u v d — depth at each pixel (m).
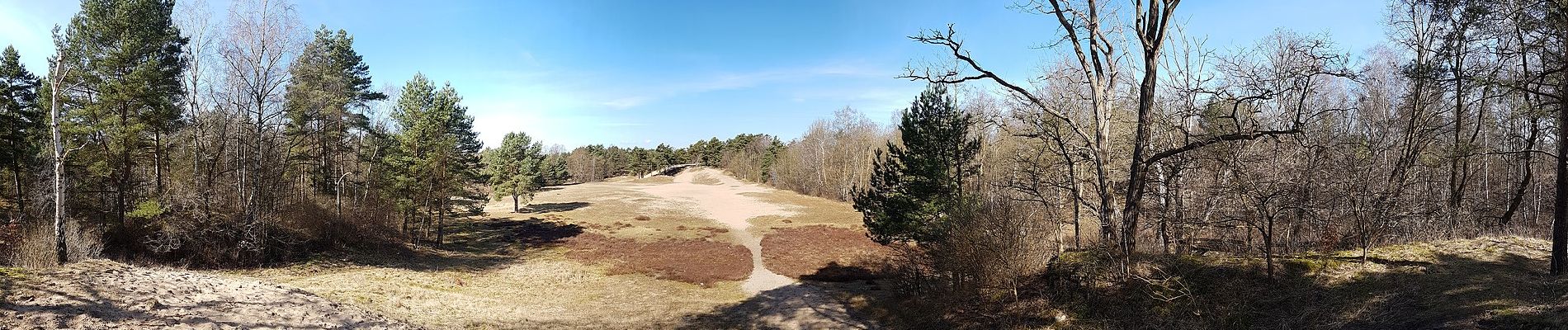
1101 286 12.70
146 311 10.41
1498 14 9.31
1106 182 14.09
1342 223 13.17
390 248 31.30
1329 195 12.91
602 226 45.12
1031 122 15.66
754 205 59.97
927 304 16.41
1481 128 19.09
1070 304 12.73
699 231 43.06
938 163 18.25
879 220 20.42
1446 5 10.12
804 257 32.88
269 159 27.47
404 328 13.08
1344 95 22.39
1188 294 11.04
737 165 112.50
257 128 24.12
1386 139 19.16
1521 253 10.66
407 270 26.00
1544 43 8.73
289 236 26.67
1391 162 17.97
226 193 25.20
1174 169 14.05
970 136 28.11
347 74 32.47
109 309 10.16
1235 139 12.09
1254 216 12.48
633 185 96.75
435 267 27.84
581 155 119.06
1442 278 9.55
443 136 33.03
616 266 30.17
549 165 94.31
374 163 35.75
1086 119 20.95
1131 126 19.73
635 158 126.88
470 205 35.88
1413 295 9.16
